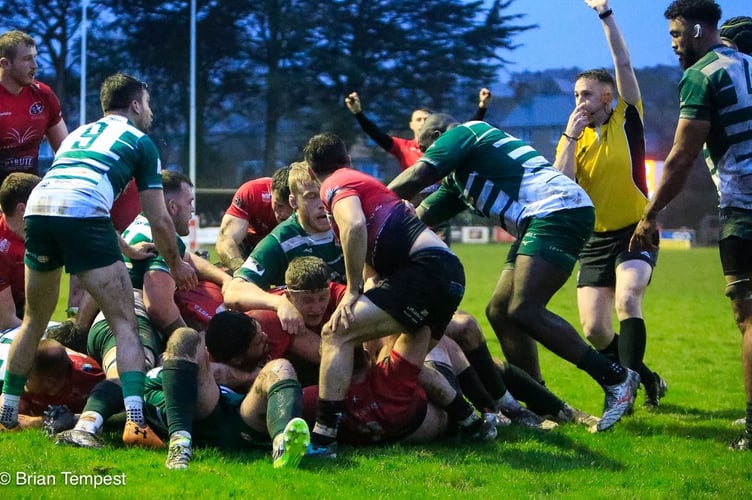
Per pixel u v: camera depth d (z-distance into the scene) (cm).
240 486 869
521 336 1271
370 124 1781
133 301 1042
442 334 1031
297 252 1176
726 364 1853
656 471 991
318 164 1041
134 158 1069
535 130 11631
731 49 1147
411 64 9725
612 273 1362
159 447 996
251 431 997
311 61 9681
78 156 1040
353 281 981
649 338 2264
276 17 9475
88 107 9331
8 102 1468
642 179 1360
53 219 1005
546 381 1582
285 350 1091
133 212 1435
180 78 9406
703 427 1221
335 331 986
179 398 951
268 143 9562
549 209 1115
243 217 1407
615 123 1355
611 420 1127
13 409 1050
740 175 1120
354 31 9700
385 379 1027
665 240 8881
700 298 3416
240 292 1123
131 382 1002
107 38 9394
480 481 931
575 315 2803
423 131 1284
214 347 1042
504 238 9775
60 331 1188
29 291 1041
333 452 1000
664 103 10756
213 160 9394
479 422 1077
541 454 1040
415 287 980
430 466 969
